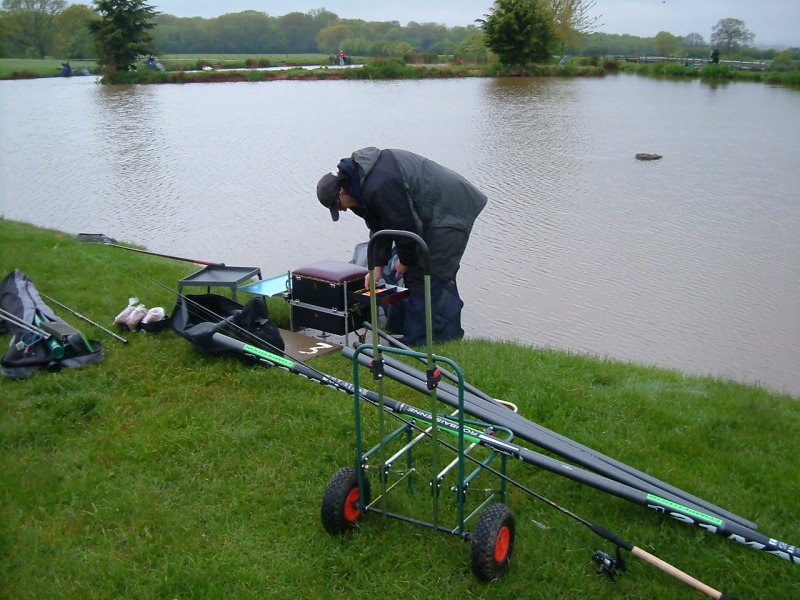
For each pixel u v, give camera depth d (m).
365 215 6.45
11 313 6.60
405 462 4.65
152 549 3.97
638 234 13.73
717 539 3.98
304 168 19.78
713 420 5.27
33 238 10.90
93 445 4.94
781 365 8.45
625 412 5.45
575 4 61.59
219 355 6.13
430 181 6.79
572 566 3.79
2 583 3.71
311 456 4.80
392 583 3.70
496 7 53.78
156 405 5.49
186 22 106.00
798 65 52.34
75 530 4.11
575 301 10.46
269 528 4.14
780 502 4.30
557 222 14.48
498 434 4.71
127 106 35.31
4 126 28.89
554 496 4.36
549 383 5.91
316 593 3.66
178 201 16.30
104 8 51.00
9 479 4.51
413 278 7.25
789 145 23.30
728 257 12.43
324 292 7.08
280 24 108.12
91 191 17.42
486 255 12.45
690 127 27.11
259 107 34.06
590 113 30.78
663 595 3.59
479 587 3.64
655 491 4.01
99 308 7.55
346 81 50.16
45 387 5.66
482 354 6.74
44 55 87.19
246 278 7.55
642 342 9.09
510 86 44.38
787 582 3.67
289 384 5.77
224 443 4.95
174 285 8.66
